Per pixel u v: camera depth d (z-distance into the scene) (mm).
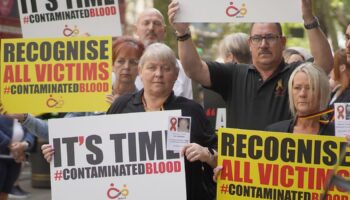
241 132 6984
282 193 6953
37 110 8266
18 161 11266
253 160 6977
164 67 7180
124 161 7129
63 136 7211
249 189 6988
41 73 8258
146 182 7098
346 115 6945
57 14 8695
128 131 7125
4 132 11172
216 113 9422
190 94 10281
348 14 23703
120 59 8711
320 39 8031
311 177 6910
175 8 7895
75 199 7195
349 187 5148
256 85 8195
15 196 16672
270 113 8055
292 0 7828
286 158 6941
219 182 7031
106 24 8633
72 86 8227
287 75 8117
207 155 6996
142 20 10195
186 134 7012
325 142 6879
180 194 7043
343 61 8734
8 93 8305
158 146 7074
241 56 10039
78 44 8211
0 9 14492
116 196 7152
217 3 7879
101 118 7168
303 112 7031
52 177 7223
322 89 6945
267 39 8094
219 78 8391
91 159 7172
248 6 7840
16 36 15023
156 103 7289
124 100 7496
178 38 8258
